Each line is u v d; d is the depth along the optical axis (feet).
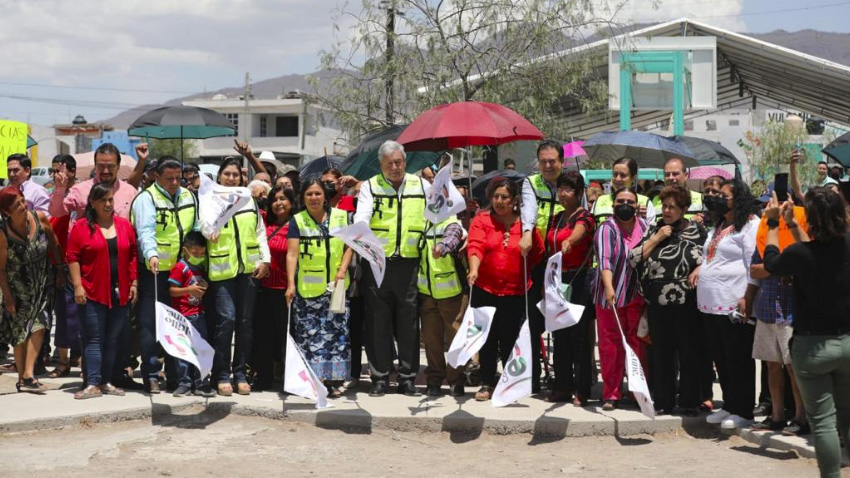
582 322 28.37
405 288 29.32
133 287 29.37
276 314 30.53
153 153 216.95
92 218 28.63
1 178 38.37
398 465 23.57
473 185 42.91
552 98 65.10
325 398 27.20
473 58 63.67
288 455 24.35
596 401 29.12
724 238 25.99
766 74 110.22
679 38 89.76
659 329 26.94
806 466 22.98
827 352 19.92
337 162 43.32
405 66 64.28
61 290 32.81
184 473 22.44
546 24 63.21
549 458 24.26
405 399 29.19
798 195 29.45
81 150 238.89
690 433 26.66
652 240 26.84
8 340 29.22
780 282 24.41
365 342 29.84
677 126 89.81
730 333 25.90
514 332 29.07
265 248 29.68
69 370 33.60
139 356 36.32
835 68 93.35
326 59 66.18
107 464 23.03
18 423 25.59
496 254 28.71
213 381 29.99
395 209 29.04
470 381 32.12
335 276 29.07
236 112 238.89
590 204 39.09
